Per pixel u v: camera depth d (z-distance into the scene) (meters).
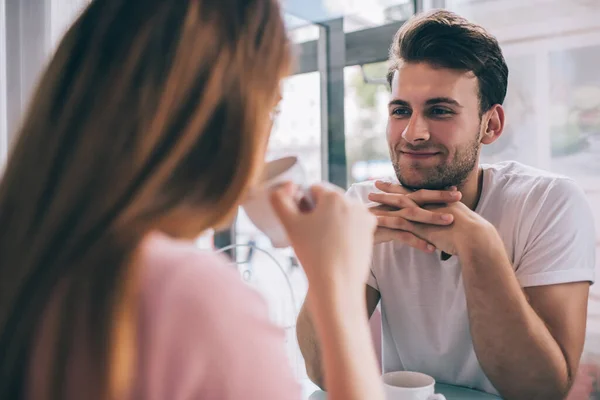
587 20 1.79
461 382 1.20
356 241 0.48
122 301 0.35
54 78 0.42
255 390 0.36
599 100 1.79
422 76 1.07
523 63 1.91
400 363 1.29
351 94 2.72
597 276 1.80
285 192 0.49
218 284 0.37
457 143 1.08
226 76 0.40
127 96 0.38
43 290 0.36
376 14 2.48
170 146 0.39
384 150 2.78
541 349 1.01
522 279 1.13
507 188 1.22
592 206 1.81
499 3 1.94
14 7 2.17
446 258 1.19
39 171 0.39
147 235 0.38
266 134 0.47
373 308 1.28
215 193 0.41
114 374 0.34
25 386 0.37
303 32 2.74
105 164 0.38
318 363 1.12
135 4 0.41
